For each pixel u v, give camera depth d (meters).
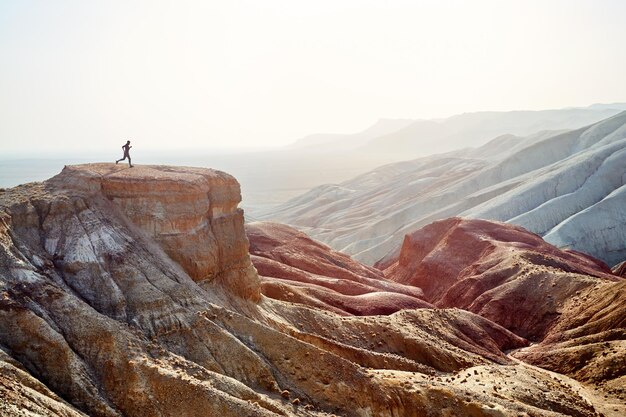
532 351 50.34
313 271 72.81
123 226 32.00
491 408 29.28
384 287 73.50
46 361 21.97
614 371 40.84
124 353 23.59
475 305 65.00
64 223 29.58
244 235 40.44
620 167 129.00
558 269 67.44
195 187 35.81
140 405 22.08
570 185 131.25
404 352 40.38
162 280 29.80
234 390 24.27
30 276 25.06
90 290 27.31
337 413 26.88
